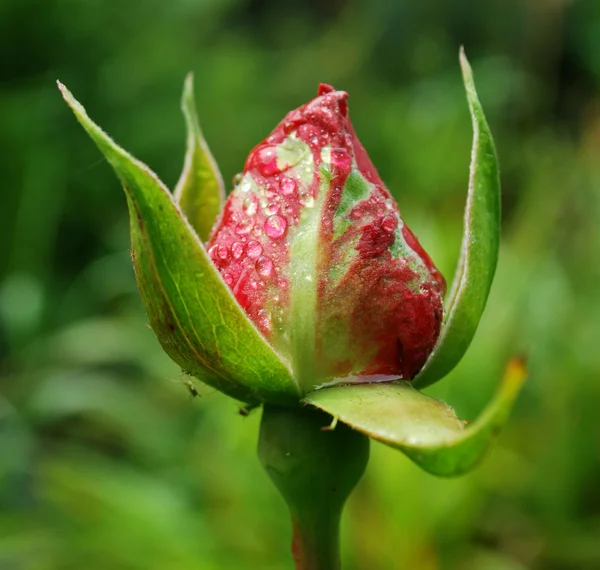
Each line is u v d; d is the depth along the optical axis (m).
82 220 0.48
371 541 0.25
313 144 0.11
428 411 0.10
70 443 0.34
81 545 0.25
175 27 0.57
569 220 0.39
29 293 0.39
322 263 0.10
